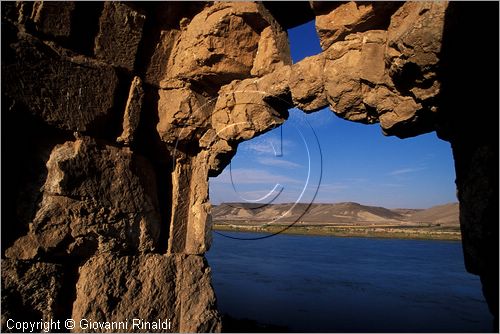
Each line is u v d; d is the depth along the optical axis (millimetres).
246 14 8477
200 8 9547
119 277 8266
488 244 5742
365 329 13961
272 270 28781
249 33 8867
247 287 21938
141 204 8984
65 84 7828
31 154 7547
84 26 8398
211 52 8773
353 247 49531
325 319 15320
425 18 5270
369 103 6801
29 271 7180
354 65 6867
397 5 6359
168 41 9766
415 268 31156
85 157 8031
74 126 7988
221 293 20125
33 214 7324
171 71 9734
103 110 8492
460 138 6934
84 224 7906
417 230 82438
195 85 9633
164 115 9594
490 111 5832
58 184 7469
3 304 6738
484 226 5770
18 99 7066
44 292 7355
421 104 6188
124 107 9125
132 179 8891
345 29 7129
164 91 9711
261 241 57000
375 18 6750
